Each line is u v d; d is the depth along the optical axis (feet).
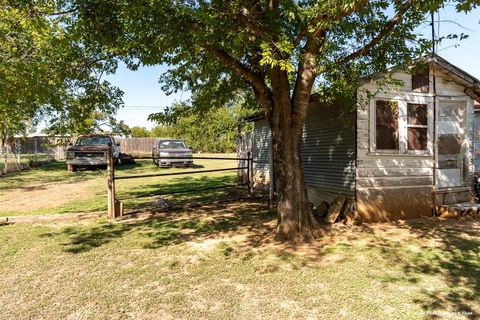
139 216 24.59
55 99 22.00
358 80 19.69
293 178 18.52
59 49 19.98
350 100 21.30
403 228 21.44
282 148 18.63
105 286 12.64
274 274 13.71
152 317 10.43
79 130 26.07
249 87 24.36
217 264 14.88
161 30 15.57
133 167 65.00
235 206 28.43
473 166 27.43
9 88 18.60
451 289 12.26
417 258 15.61
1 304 11.27
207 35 14.79
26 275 13.67
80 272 13.99
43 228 20.99
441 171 26.21
